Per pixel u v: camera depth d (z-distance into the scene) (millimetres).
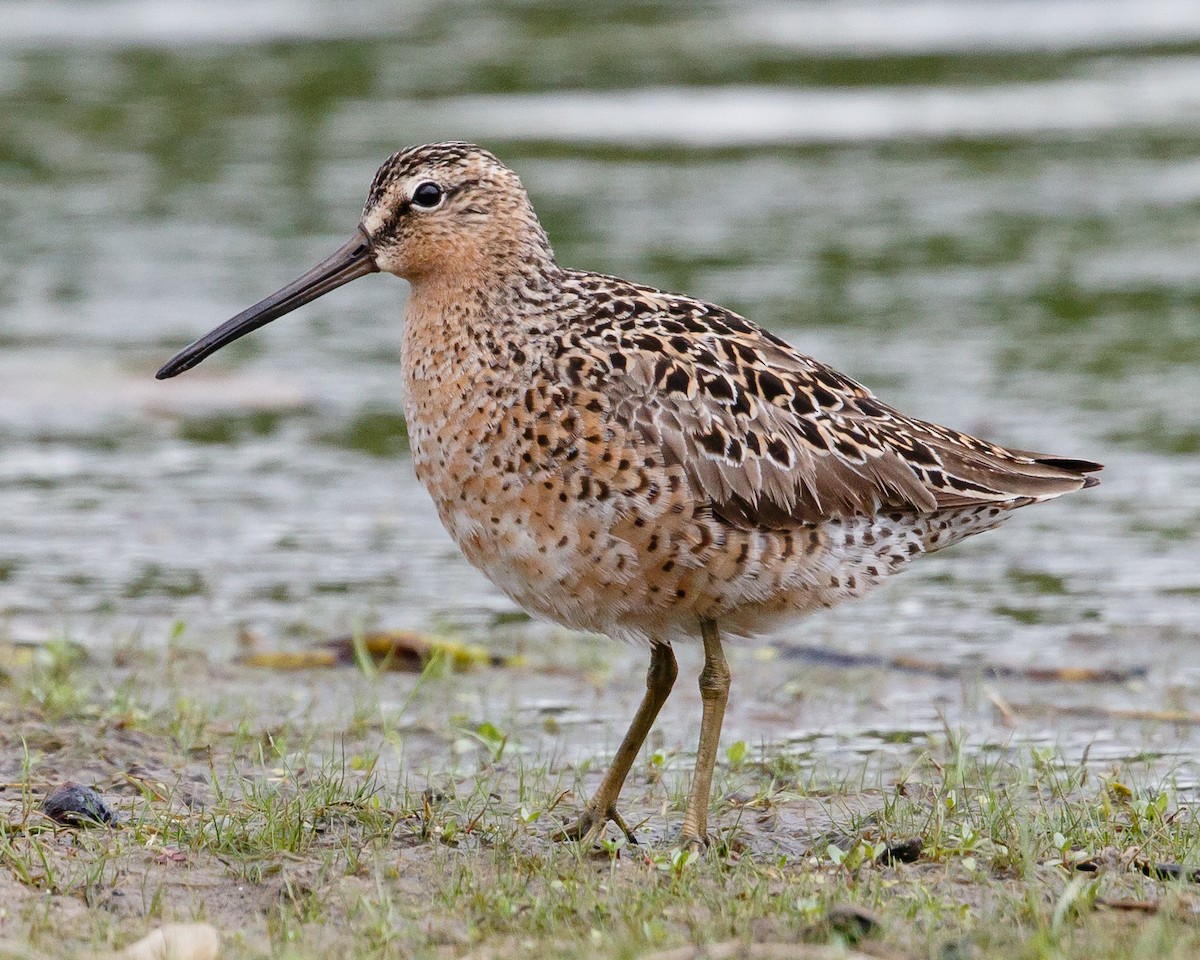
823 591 10047
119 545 16500
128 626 14492
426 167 10125
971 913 8297
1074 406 19297
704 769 9836
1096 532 16688
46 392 20469
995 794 10227
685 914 8375
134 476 18375
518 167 28938
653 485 9547
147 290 23641
